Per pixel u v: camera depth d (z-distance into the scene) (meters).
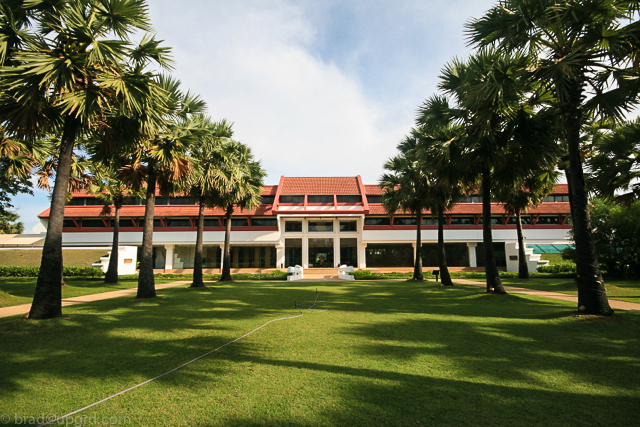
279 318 8.75
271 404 3.65
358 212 33.31
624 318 7.92
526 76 9.34
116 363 5.14
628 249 19.17
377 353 5.55
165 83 12.80
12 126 8.08
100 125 9.47
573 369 4.75
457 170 12.86
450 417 3.35
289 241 35.06
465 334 6.88
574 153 8.82
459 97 12.34
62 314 8.69
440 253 19.52
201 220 18.09
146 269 13.01
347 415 3.40
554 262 30.14
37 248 30.36
